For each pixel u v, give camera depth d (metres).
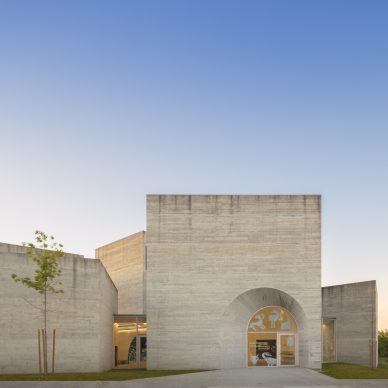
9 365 28.84
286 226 33.00
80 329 30.70
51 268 28.66
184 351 32.06
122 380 24.38
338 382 24.34
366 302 38.97
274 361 32.81
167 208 33.16
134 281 47.31
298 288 32.47
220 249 32.84
